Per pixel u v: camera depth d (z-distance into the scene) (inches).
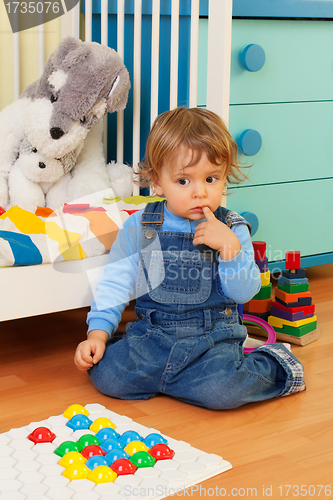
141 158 63.1
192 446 31.8
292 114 63.7
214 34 46.3
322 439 32.9
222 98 46.6
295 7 59.7
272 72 61.1
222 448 31.7
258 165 62.2
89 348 38.6
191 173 38.0
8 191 52.7
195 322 39.8
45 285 42.3
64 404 37.4
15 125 52.2
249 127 60.9
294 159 65.1
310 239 68.7
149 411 36.6
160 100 61.2
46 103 49.5
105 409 35.6
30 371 43.1
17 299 41.3
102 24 57.8
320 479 28.6
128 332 41.2
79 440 31.0
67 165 53.3
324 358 46.2
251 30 58.7
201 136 37.6
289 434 33.4
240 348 39.9
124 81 51.5
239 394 36.0
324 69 65.0
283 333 50.0
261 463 30.0
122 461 28.6
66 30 61.7
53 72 49.6
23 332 52.1
